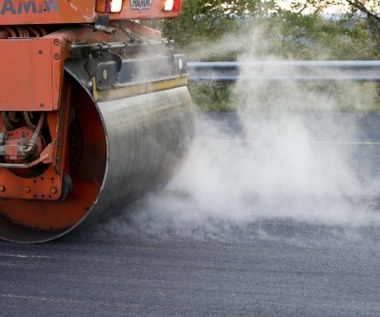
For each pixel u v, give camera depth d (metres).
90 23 7.45
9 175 7.62
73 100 7.80
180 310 6.22
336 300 6.41
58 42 7.20
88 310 6.24
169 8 8.38
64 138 7.57
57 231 8.06
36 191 7.60
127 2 7.74
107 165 7.30
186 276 6.91
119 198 7.90
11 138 7.51
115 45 7.71
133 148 7.73
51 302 6.39
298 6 20.72
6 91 7.37
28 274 6.98
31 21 7.44
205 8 19.58
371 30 20.59
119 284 6.74
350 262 7.27
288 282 6.78
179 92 9.07
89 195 7.96
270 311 6.20
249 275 6.93
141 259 7.35
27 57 7.28
